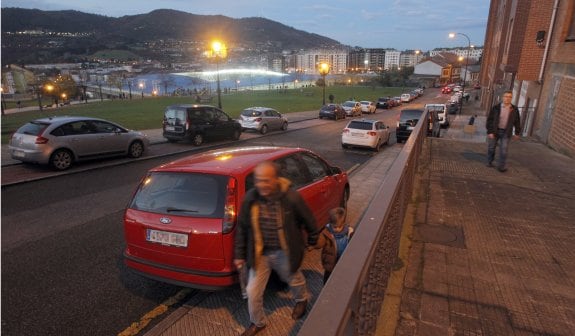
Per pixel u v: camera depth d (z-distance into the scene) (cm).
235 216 362
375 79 11544
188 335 339
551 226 494
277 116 2209
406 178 424
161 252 378
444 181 711
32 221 650
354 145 1581
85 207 734
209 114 1636
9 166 1079
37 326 356
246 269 343
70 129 1066
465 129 2247
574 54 1080
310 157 542
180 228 365
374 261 196
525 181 718
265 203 292
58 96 9294
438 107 2633
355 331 158
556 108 1166
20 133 1024
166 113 1573
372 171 1134
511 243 439
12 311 380
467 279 355
